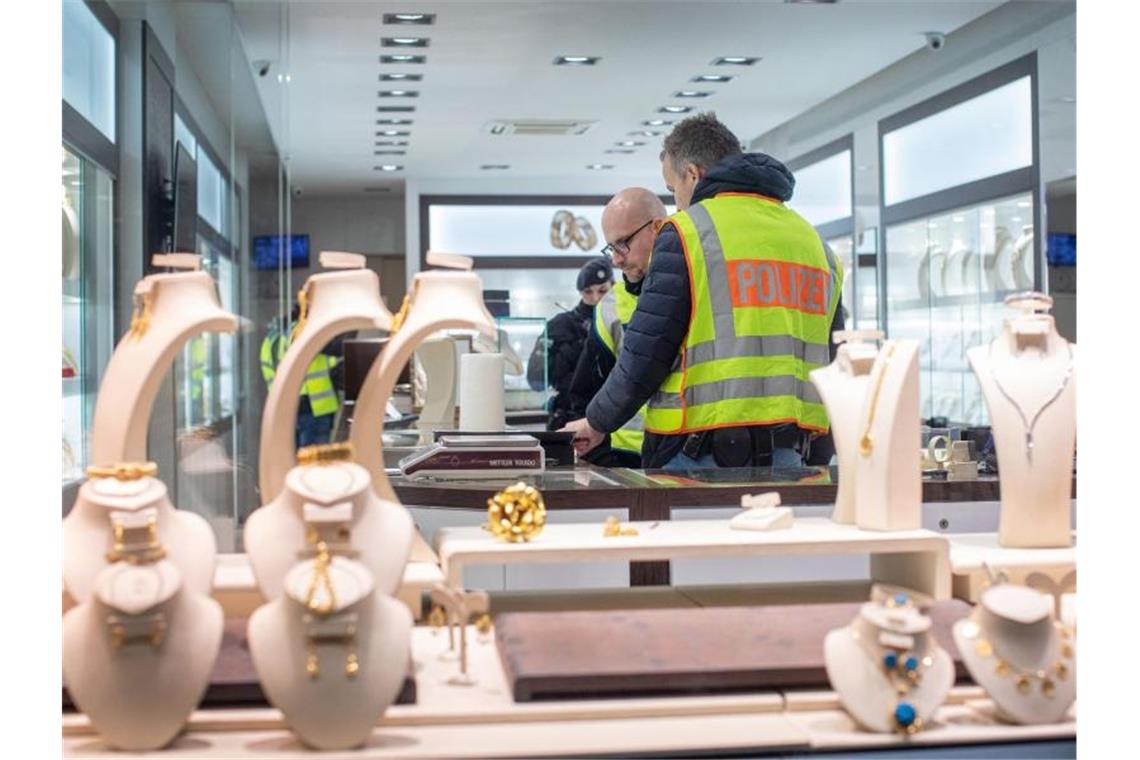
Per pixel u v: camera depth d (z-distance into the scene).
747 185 2.74
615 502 2.12
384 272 12.79
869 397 1.88
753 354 2.62
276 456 1.72
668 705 1.45
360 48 6.01
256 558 1.42
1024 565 1.80
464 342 3.49
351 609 1.32
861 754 1.40
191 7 4.71
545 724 1.43
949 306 6.46
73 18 3.54
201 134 4.80
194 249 4.70
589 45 6.07
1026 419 1.89
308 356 1.72
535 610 1.85
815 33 5.97
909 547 1.78
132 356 1.65
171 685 1.31
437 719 1.42
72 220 3.57
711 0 5.37
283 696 1.31
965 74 6.27
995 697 1.44
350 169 10.60
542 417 3.50
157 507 1.43
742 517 1.89
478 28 5.66
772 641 1.57
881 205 7.15
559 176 11.21
